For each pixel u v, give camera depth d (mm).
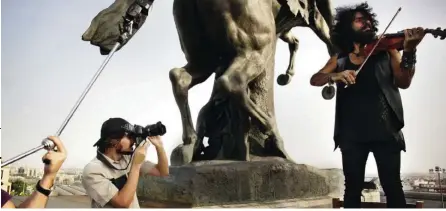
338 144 3174
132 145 1979
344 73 3045
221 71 3107
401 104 3025
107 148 1940
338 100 3174
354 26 3221
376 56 3109
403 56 3039
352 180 3016
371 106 3008
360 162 3018
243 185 2705
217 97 3123
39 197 1327
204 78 3213
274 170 2854
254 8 2918
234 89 2805
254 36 2912
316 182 3162
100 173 1854
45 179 1358
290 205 2824
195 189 2555
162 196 2695
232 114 3064
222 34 2918
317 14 3652
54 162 1361
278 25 3434
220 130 3213
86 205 2738
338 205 3018
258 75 2992
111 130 1936
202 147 3162
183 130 3020
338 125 3160
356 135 3031
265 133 3088
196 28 3104
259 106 3121
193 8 3082
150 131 2016
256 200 2744
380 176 3012
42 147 1403
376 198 3664
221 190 2633
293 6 3312
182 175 2646
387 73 3049
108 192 1809
